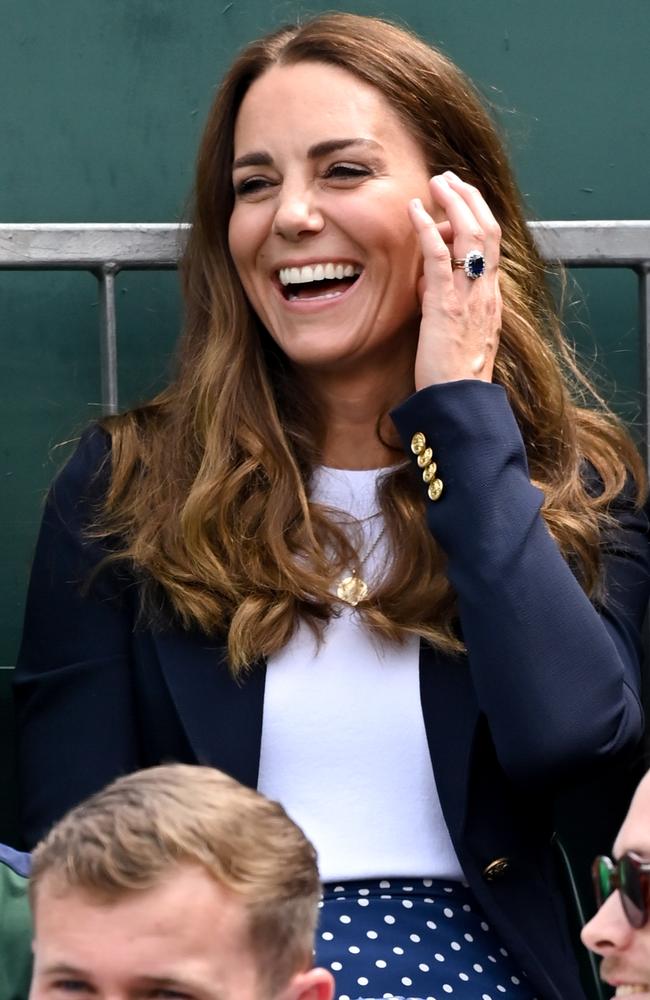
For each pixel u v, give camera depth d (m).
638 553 11.80
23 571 12.98
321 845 10.63
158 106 12.90
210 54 12.91
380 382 11.74
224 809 7.58
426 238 11.20
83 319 12.98
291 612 10.94
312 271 11.43
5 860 9.76
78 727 11.16
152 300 13.09
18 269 12.27
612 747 10.47
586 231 12.63
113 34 12.83
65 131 12.83
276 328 11.59
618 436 12.25
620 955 7.75
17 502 12.95
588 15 13.14
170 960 7.27
